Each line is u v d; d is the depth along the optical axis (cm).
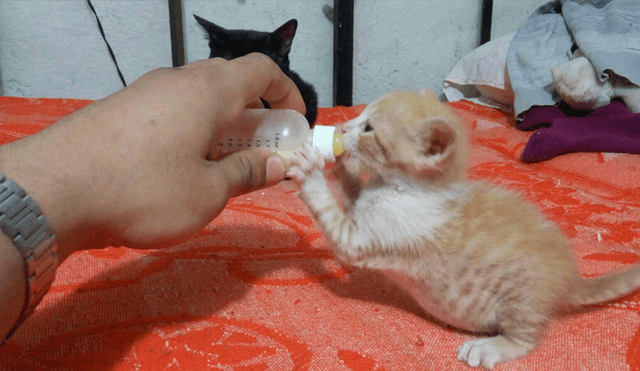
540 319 25
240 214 40
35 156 18
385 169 28
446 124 26
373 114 29
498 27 98
